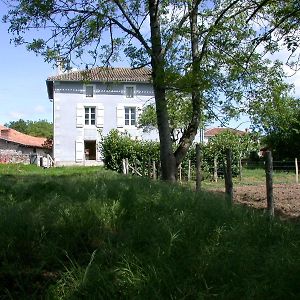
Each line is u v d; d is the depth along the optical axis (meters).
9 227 5.24
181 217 5.82
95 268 4.17
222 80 13.75
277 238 5.28
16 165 37.91
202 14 14.05
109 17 14.62
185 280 3.96
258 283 3.89
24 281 4.26
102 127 48.47
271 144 38.47
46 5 13.91
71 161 47.88
